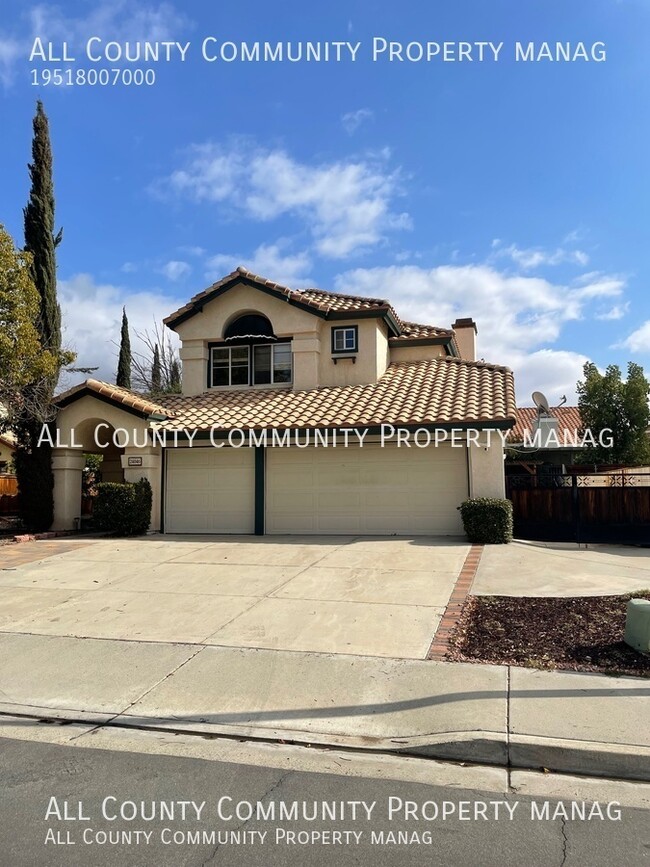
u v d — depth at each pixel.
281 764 4.54
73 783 4.27
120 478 20.33
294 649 6.76
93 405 16.47
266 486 15.77
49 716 5.38
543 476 15.45
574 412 31.41
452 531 14.67
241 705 5.45
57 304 18.88
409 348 19.41
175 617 8.12
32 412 15.66
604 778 4.34
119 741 4.94
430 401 15.52
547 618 7.81
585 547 13.87
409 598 8.81
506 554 12.02
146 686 5.93
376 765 4.52
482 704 5.23
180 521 16.25
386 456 15.16
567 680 5.73
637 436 24.69
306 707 5.37
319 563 11.37
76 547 13.70
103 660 6.62
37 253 18.33
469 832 3.67
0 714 5.45
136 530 15.50
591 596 8.87
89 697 5.72
